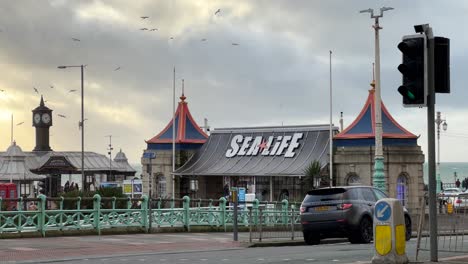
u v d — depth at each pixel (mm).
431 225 13734
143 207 28562
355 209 23766
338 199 23844
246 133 57656
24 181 63469
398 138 49750
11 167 62188
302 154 53531
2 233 24031
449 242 20188
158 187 58875
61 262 17172
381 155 32219
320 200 24156
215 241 24281
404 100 12984
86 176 77688
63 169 69812
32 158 73375
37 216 25047
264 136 56406
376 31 32406
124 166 82938
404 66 12898
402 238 13859
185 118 60219
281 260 16594
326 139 53406
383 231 13797
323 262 15836
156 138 59500
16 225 24562
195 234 28344
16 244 22016
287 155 54094
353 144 50219
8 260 17797
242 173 54156
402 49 12930
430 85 13023
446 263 13688
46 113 86875
